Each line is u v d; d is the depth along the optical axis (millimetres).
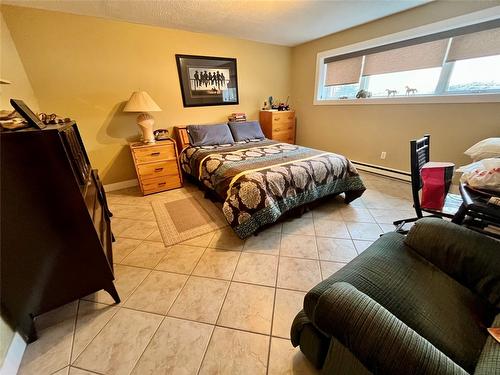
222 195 2162
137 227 2197
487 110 2322
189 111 3516
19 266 1042
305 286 1462
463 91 2500
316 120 4203
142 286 1485
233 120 3803
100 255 1240
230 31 3230
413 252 1067
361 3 2451
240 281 1511
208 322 1233
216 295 1405
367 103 3363
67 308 1335
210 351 1089
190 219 2338
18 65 2240
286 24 2992
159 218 2367
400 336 565
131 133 3129
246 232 1856
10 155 916
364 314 619
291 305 1326
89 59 2660
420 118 2854
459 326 741
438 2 2420
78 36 2549
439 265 979
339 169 2377
